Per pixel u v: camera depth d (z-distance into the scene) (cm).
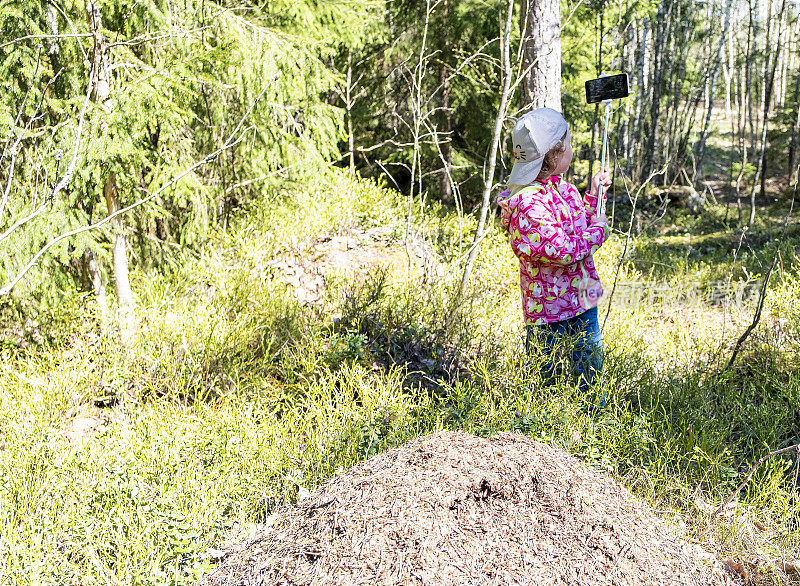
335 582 206
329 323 498
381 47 1162
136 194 543
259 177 743
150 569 250
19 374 423
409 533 214
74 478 311
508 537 218
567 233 336
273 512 299
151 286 586
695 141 2189
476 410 336
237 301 534
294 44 685
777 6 1677
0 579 244
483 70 1003
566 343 346
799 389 398
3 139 438
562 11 977
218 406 404
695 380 412
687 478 315
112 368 425
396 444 317
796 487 315
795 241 952
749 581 252
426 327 474
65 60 494
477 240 538
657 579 215
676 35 1864
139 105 434
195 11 513
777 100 2233
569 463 259
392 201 904
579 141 1379
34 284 505
